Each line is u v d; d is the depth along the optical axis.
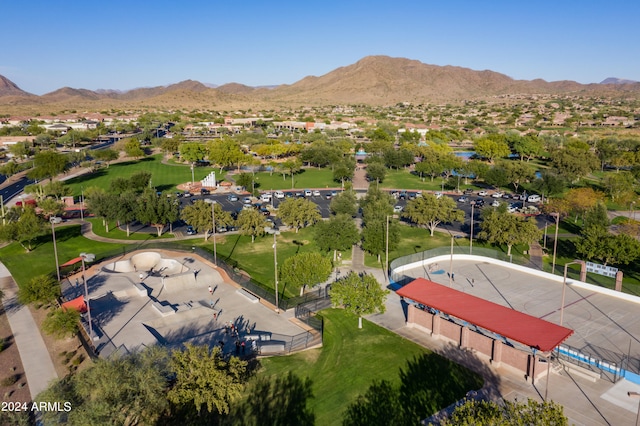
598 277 64.56
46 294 51.72
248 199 118.25
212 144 179.12
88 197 102.38
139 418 32.03
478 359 42.91
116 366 32.25
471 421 25.34
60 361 42.31
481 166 144.38
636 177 136.25
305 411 35.22
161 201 84.50
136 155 179.75
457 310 45.84
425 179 154.50
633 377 39.47
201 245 79.88
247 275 65.75
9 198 116.38
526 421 25.80
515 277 65.56
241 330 48.91
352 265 71.12
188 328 49.31
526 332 40.56
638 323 50.72
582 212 98.56
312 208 88.56
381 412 35.09
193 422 33.69
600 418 34.25
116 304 55.19
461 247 79.69
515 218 75.31
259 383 38.81
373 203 90.94
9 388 37.88
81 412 28.64
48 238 83.69
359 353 44.06
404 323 51.00
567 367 41.31
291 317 52.47
